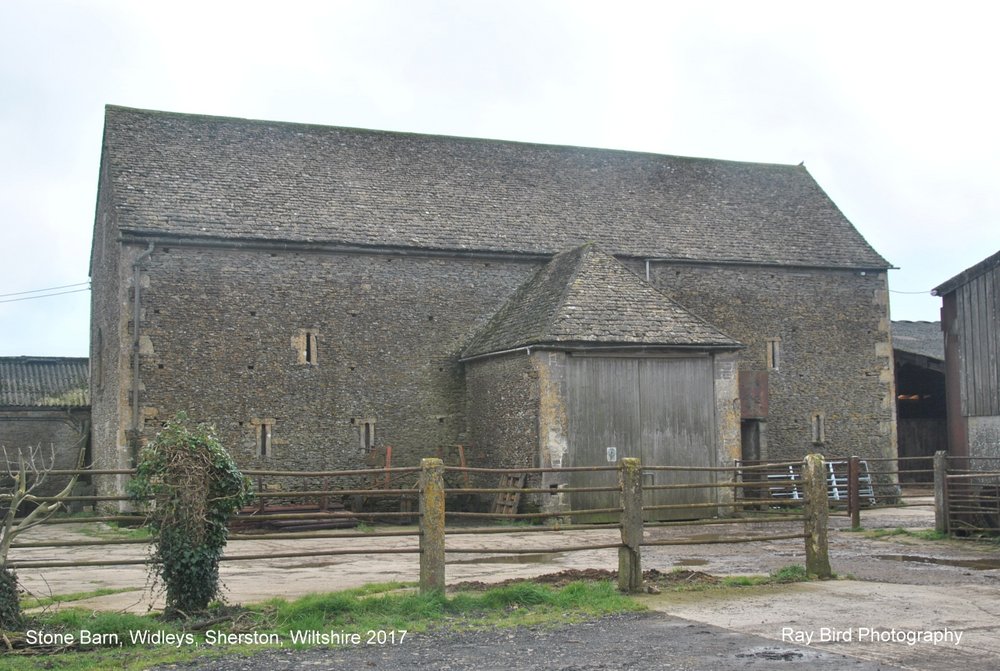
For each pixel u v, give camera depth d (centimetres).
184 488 991
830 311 2966
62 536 1961
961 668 809
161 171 2545
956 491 1817
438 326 2622
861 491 2791
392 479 2511
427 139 2980
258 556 1027
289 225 2519
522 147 3075
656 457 2306
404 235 2619
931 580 1287
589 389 2269
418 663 838
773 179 3266
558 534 1998
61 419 3084
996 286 1842
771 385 2866
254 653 877
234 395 2414
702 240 2914
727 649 877
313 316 2511
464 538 1934
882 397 2978
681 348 2331
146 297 2359
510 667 820
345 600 1047
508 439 2370
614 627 974
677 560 1560
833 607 1075
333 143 2845
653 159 3191
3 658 848
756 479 2725
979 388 1873
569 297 2325
